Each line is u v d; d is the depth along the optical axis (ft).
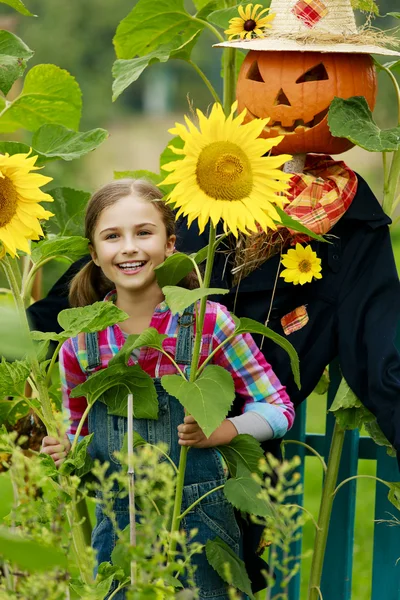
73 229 13.88
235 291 12.50
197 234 12.98
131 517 8.94
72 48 57.52
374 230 12.44
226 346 11.46
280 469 8.69
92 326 10.44
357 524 18.83
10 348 5.52
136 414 10.89
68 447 11.16
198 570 11.08
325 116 12.46
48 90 14.02
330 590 13.96
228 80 14.19
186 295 9.25
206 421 9.61
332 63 12.37
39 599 8.48
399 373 11.88
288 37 12.35
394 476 13.62
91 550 9.11
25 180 9.80
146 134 72.64
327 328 12.34
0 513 17.24
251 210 9.23
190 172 9.24
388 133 11.90
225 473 11.39
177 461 11.16
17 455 9.17
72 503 10.07
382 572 13.73
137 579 8.99
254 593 12.58
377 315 12.09
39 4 58.18
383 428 11.83
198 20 14.40
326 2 12.53
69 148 12.78
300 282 11.89
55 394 12.89
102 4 58.13
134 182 11.75
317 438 14.32
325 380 13.73
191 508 10.55
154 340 10.17
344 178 12.52
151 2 14.20
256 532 12.17
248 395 11.56
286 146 12.64
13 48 12.57
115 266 11.51
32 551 5.77
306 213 12.15
